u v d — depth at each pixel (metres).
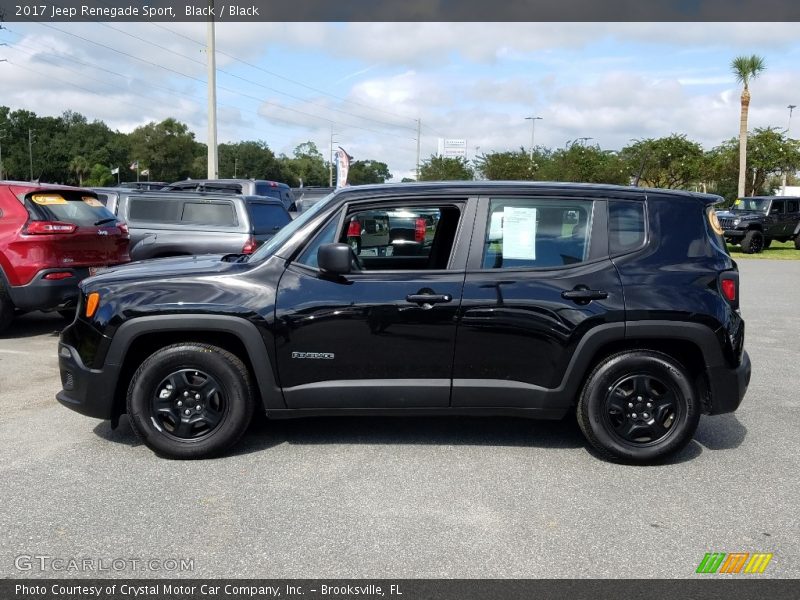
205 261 5.13
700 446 5.05
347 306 4.54
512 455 4.80
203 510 3.88
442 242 4.91
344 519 3.78
